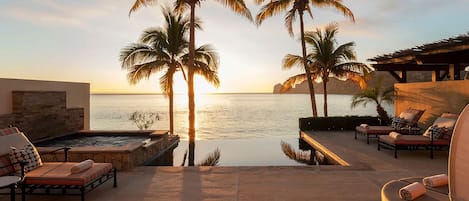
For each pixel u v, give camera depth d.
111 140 11.14
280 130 21.89
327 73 18.02
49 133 10.56
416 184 3.52
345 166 7.05
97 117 33.97
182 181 5.96
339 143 10.55
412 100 12.66
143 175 6.43
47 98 10.43
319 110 42.81
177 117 34.31
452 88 10.12
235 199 4.96
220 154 10.24
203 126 24.84
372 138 11.78
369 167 6.92
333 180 5.95
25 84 9.71
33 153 5.26
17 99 9.19
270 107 53.00
